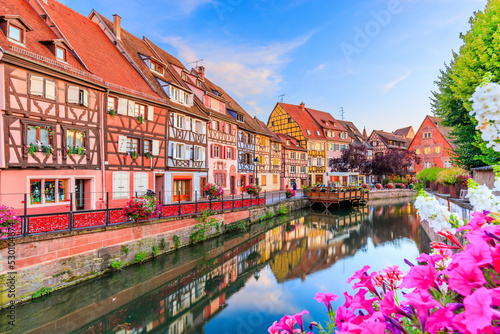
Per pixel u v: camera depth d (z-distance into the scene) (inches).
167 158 681.0
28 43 433.7
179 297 348.8
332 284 383.2
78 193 492.1
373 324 42.7
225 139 1003.9
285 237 665.0
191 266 449.1
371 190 1534.2
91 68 532.4
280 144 1464.1
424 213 79.3
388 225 808.3
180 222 508.1
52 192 441.1
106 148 528.7
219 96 1048.2
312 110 1860.2
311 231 731.4
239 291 366.0
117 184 548.7
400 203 1330.0
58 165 441.1
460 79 470.3
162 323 290.8
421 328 42.1
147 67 725.9
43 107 423.2
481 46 437.4
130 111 581.9
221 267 454.9
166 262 456.8
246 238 640.4
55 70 434.0
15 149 388.5
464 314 36.4
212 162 915.4
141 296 344.2
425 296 44.2
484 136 64.7
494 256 41.4
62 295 322.7
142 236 430.3
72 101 463.8
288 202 1017.5
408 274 50.2
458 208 319.3
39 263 309.3
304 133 1624.0
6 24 394.9
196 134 813.9
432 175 587.2
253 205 766.5
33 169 410.6
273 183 1401.3
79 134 479.2
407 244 593.6
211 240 579.8
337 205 1227.2
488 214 60.7
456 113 566.6
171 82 705.6
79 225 355.9
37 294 305.7
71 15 629.6
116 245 390.6
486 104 62.9
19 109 393.4
